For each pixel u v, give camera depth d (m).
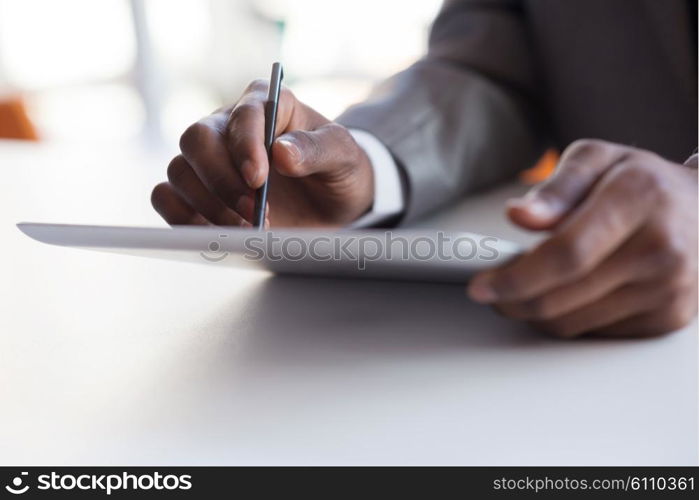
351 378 0.42
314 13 3.79
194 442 0.36
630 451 0.34
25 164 1.18
